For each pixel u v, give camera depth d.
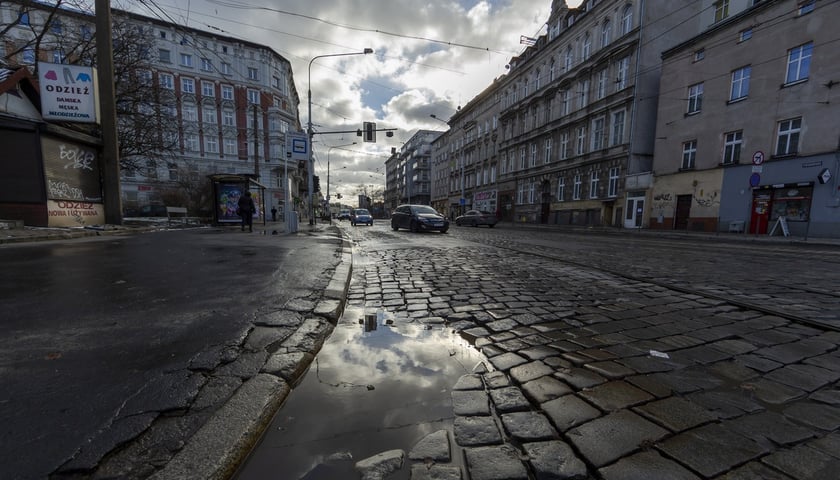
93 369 1.97
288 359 2.22
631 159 22.20
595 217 25.05
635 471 1.37
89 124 10.72
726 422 1.71
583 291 4.54
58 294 3.54
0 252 6.30
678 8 21.66
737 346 2.72
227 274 4.75
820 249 10.64
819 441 1.56
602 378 2.15
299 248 8.04
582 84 26.14
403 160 95.69
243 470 1.38
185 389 1.79
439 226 16.22
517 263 6.88
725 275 5.82
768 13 15.83
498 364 2.38
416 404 1.88
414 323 3.30
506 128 37.38
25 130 9.41
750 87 16.59
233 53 38.81
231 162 39.56
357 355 2.54
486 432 1.63
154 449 1.37
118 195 11.70
